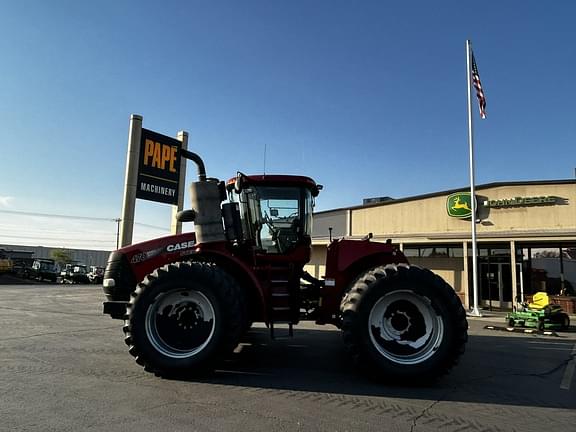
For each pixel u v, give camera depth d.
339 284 6.24
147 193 18.23
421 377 5.16
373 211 24.09
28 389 4.72
